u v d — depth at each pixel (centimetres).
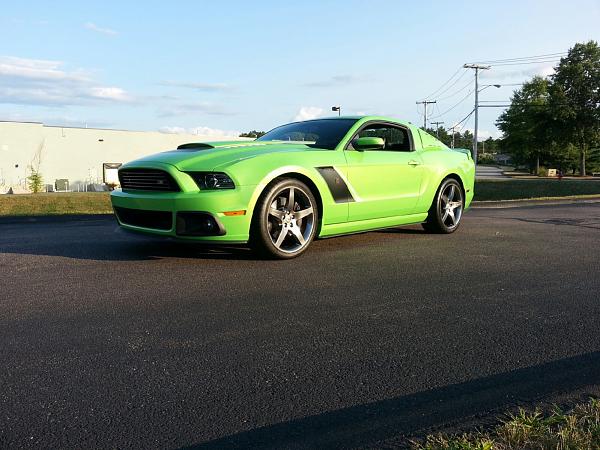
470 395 219
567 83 6322
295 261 486
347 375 238
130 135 5416
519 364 254
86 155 5147
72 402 209
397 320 319
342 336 289
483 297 375
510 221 875
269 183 471
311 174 499
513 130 6769
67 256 496
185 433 187
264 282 405
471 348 274
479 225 802
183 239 454
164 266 455
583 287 409
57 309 329
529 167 7225
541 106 6397
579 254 555
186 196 443
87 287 383
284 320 315
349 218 542
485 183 3338
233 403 210
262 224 465
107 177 5262
